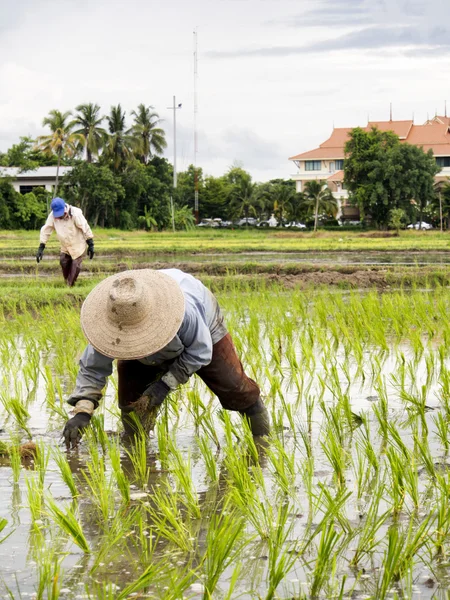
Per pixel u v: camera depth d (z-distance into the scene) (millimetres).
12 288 14430
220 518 4141
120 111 76938
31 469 5023
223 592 3371
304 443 5504
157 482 4777
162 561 3604
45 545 3830
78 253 14133
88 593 3336
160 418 5992
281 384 7359
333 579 3354
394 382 7398
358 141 71438
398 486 4258
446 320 9719
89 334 4848
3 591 3359
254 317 9914
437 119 97938
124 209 70812
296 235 60188
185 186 86688
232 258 28547
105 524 4043
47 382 6652
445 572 3520
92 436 5449
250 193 77500
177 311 4844
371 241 43812
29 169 74812
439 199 71125
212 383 5562
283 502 4379
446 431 5391
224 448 5059
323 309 10906
